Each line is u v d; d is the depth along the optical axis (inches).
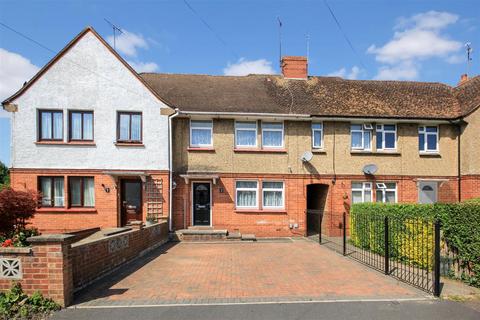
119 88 611.2
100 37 608.7
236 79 784.3
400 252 396.5
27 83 589.9
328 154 670.5
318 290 289.9
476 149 658.8
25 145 586.2
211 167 645.3
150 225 503.8
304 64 791.7
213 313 235.1
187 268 372.5
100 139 603.2
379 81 810.8
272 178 657.0
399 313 237.0
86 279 298.0
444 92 789.9
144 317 227.5
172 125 640.4
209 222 644.7
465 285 303.3
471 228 300.7
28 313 228.5
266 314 233.6
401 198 678.5
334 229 649.6
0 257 243.1
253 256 445.4
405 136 688.4
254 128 665.6
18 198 390.9
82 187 601.9
